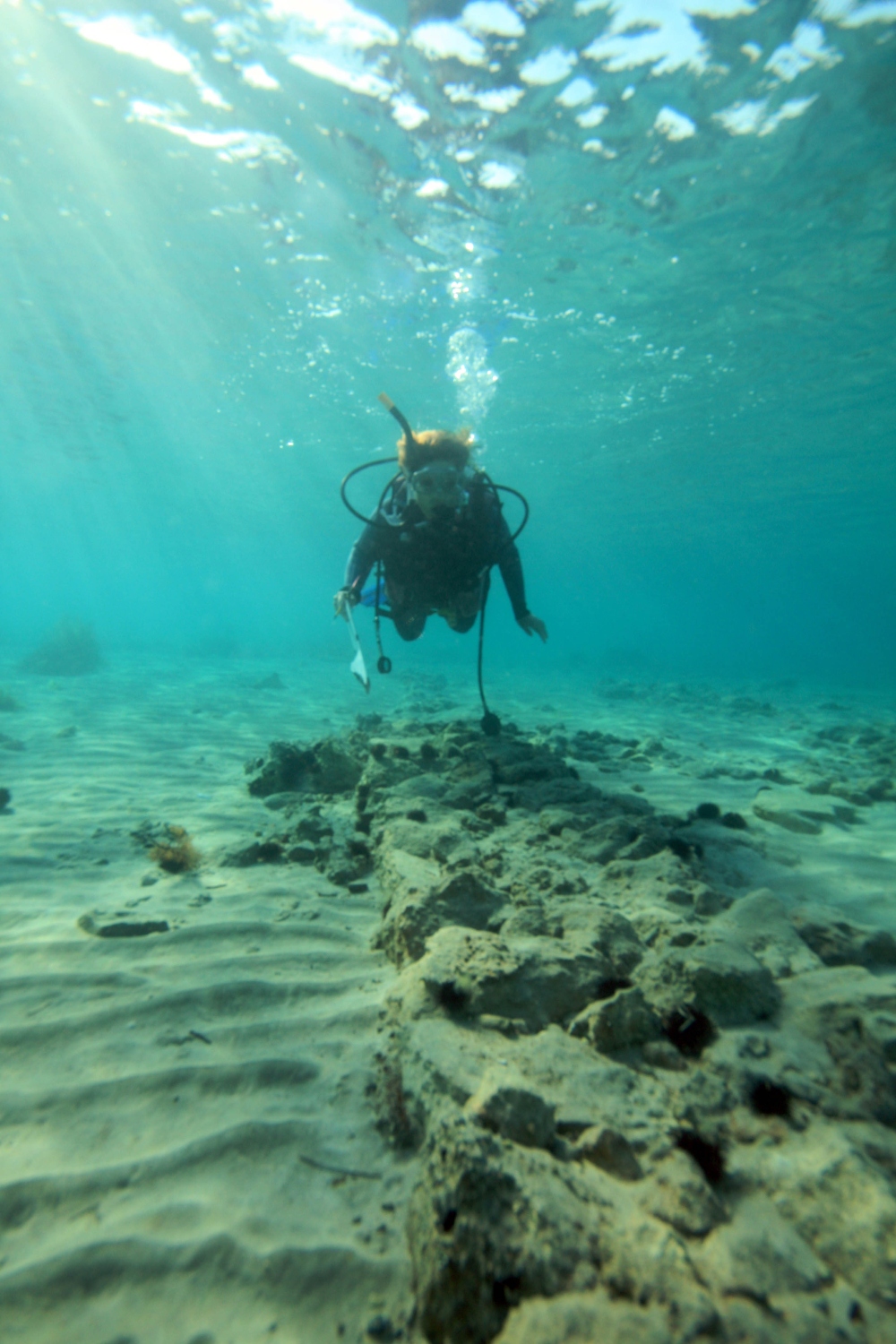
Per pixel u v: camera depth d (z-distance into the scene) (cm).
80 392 2197
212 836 509
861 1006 237
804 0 707
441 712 1311
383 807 501
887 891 418
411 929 307
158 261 1323
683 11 721
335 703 1430
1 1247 170
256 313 1507
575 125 887
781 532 4859
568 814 496
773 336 1547
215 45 812
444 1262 151
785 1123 199
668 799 639
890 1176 181
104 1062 242
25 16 792
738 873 423
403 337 1574
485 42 764
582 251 1191
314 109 895
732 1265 153
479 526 567
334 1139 211
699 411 2100
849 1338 138
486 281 1307
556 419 2219
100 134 982
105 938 331
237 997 284
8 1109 219
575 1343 133
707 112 865
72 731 906
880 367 1728
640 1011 241
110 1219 179
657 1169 180
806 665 4656
